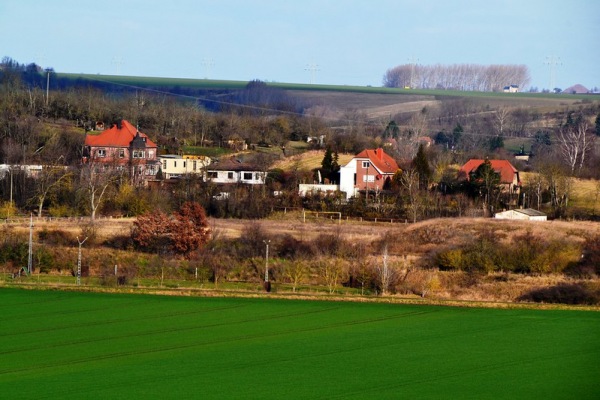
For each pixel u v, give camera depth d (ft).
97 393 355.15
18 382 368.89
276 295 524.52
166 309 495.00
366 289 558.56
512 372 389.39
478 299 533.55
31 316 476.54
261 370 387.96
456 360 407.03
